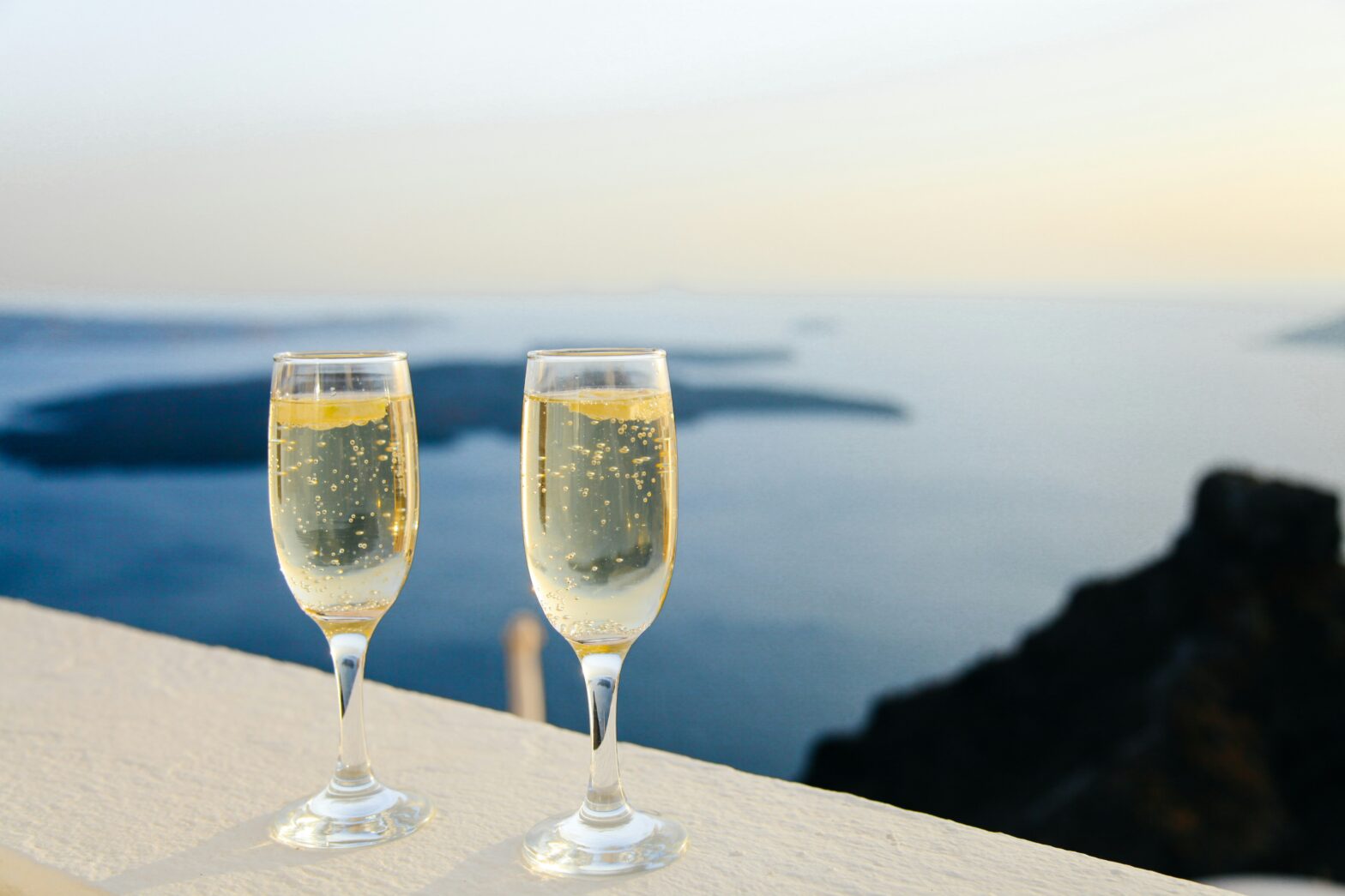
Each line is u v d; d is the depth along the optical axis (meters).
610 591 0.63
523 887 0.61
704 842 0.66
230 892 0.62
